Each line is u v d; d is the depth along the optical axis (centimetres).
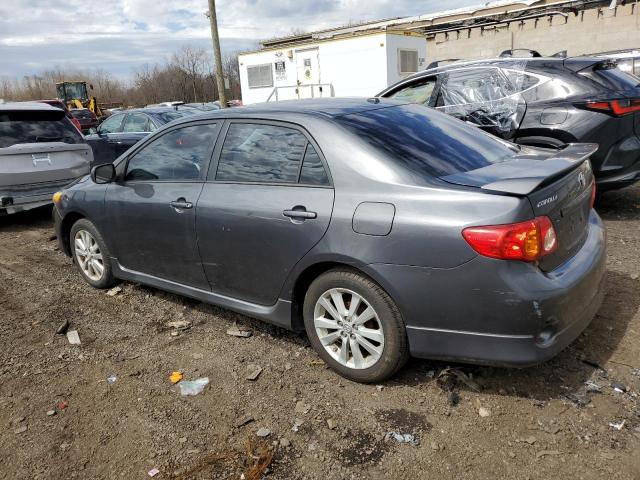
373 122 325
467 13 2380
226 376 326
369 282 288
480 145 343
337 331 311
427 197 271
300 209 308
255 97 1978
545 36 2078
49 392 320
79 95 3684
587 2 1994
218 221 349
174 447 266
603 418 267
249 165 346
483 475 237
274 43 2958
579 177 304
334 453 256
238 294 359
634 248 491
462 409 280
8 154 686
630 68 1040
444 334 272
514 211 250
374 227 279
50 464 260
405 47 1642
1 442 277
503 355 261
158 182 399
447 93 641
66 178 750
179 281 400
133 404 303
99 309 437
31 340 388
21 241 668
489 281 253
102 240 456
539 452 248
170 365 343
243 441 268
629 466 237
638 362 310
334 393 302
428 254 264
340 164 301
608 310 373
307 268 311
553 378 300
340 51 1680
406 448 256
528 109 576
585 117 543
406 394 296
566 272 273
